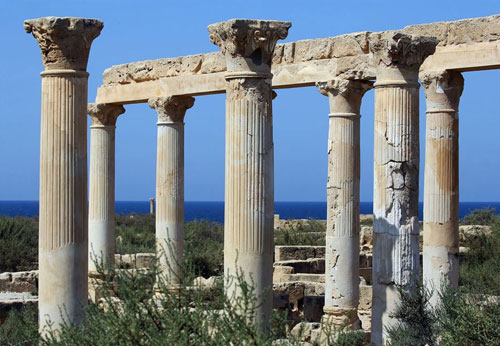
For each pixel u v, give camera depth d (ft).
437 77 93.66
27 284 133.39
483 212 216.74
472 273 127.24
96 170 128.88
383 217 81.61
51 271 69.21
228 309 59.26
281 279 142.72
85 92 70.74
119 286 61.57
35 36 70.18
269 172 70.74
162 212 120.16
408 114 81.15
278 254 163.32
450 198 93.61
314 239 196.85
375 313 81.71
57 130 69.46
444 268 92.99
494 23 90.58
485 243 155.63
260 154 70.28
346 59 101.19
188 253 62.49
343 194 100.78
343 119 101.30
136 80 125.39
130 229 229.66
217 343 57.21
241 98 70.38
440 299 84.99
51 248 69.21
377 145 82.07
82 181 70.23
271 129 71.31
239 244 69.82
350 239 100.42
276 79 107.96
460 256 153.17
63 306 68.95
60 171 69.31
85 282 70.18
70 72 69.72
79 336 60.75
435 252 93.20
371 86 102.22
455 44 93.30
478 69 92.94
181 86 118.93
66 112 69.51
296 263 152.05
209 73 115.65
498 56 90.07
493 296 81.51
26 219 210.18
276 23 70.85
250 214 69.82
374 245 82.28
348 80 101.04
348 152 101.14
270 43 70.85
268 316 68.95
